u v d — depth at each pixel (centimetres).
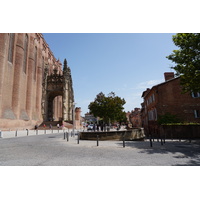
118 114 3102
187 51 1241
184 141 1434
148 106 2853
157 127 2159
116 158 702
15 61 3562
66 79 5709
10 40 3416
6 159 677
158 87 2239
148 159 683
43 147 1029
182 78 1331
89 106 3095
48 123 4600
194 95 2144
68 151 880
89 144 1184
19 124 3403
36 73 4969
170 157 723
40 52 5309
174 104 2148
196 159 681
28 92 4209
